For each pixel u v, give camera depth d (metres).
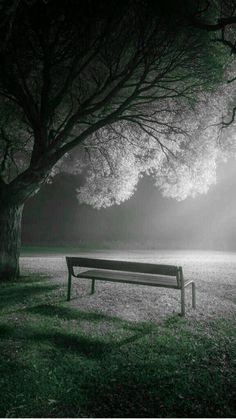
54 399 4.12
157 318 7.18
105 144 15.51
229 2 10.12
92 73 11.86
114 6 9.54
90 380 4.57
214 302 8.62
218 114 13.87
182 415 3.86
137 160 15.95
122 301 8.55
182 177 14.88
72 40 10.41
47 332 6.15
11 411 3.86
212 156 14.73
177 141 14.00
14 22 9.61
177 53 10.44
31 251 27.44
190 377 4.66
